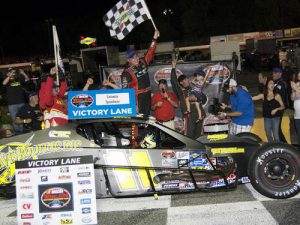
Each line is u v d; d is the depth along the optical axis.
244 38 42.03
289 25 67.44
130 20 8.05
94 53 25.56
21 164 4.70
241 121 7.57
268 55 34.41
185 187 5.85
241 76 30.19
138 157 5.79
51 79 7.68
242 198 5.86
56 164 4.68
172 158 5.82
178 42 42.25
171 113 7.94
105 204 6.07
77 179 4.66
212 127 6.45
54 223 4.65
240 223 4.89
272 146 5.64
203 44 42.28
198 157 5.84
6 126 9.84
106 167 5.73
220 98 9.20
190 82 9.16
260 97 8.25
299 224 4.75
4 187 5.97
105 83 8.67
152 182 5.80
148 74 8.42
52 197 4.67
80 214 4.64
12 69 10.66
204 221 5.05
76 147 5.83
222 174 5.81
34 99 8.85
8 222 5.54
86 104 5.91
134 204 5.97
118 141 6.04
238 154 5.93
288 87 9.94
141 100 7.77
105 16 8.20
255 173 5.67
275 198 5.70
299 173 5.63
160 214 5.44
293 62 21.81
